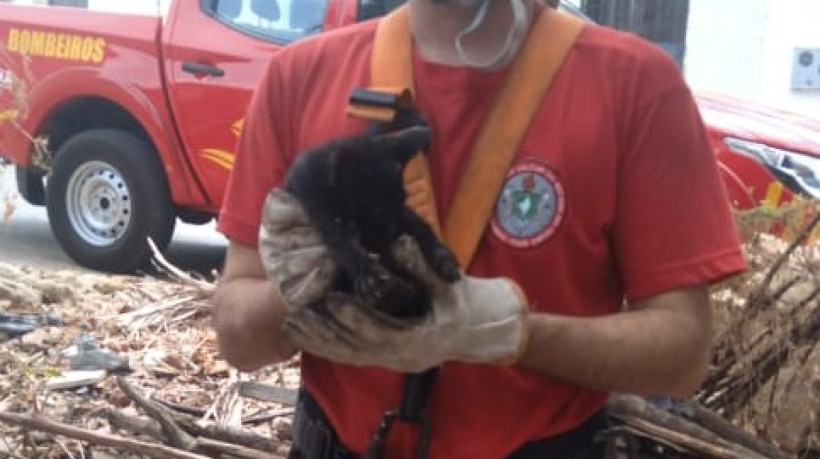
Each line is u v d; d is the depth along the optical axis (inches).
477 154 77.3
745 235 131.9
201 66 294.7
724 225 78.6
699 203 78.0
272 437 143.4
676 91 78.7
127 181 308.7
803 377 131.0
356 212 64.3
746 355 131.7
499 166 76.9
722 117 245.1
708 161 79.8
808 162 238.2
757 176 233.1
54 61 311.3
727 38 443.2
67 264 325.4
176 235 374.9
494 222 77.0
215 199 298.4
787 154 237.3
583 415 80.0
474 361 70.0
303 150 78.2
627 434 95.3
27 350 186.5
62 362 176.6
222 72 292.4
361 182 64.1
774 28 436.1
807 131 251.0
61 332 196.7
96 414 150.9
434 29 79.8
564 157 76.4
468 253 76.5
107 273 314.8
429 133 66.1
